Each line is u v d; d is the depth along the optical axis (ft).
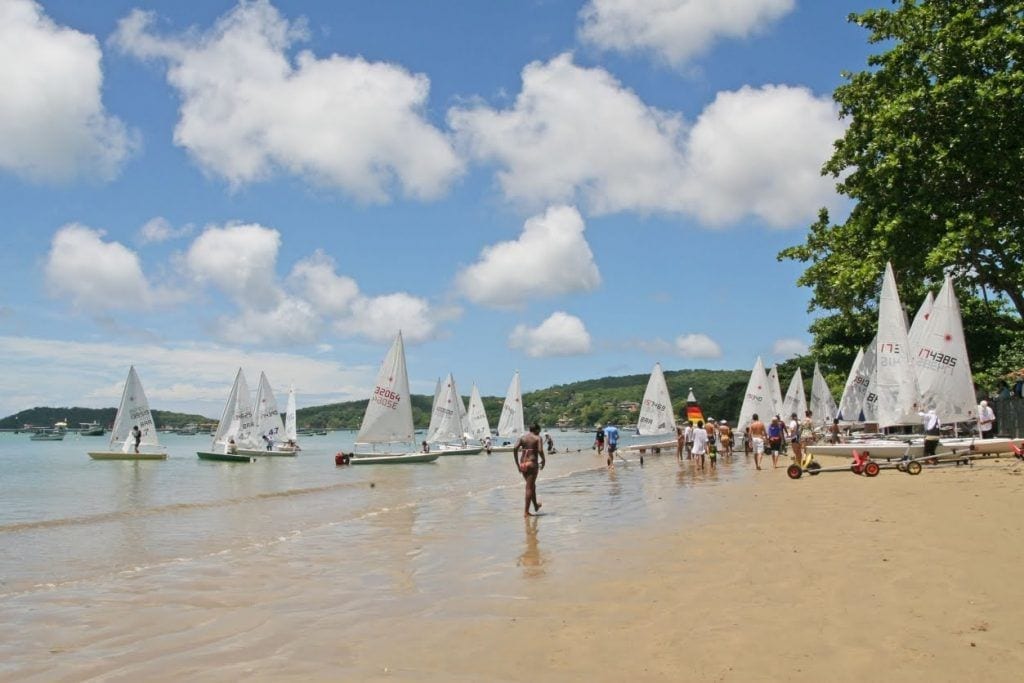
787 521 43.93
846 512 46.14
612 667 19.79
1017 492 49.24
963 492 51.62
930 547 32.73
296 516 62.44
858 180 105.09
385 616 26.58
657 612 25.04
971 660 18.69
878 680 17.71
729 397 351.05
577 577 31.55
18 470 150.30
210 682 20.02
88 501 84.43
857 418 116.57
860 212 106.01
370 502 74.18
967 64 91.30
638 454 165.58
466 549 40.88
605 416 569.64
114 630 26.02
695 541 38.81
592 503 62.59
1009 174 89.81
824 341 187.11
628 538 41.39
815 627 22.16
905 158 93.09
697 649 20.84
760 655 20.01
